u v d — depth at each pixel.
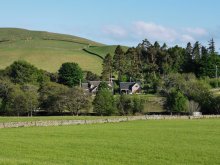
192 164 49.81
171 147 62.88
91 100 155.75
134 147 62.78
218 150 59.81
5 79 194.12
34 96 154.50
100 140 71.44
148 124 107.94
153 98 167.00
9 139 72.19
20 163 41.44
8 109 154.38
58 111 156.12
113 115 150.62
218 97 156.00
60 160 50.78
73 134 81.56
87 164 48.22
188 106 152.75
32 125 102.38
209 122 113.88
